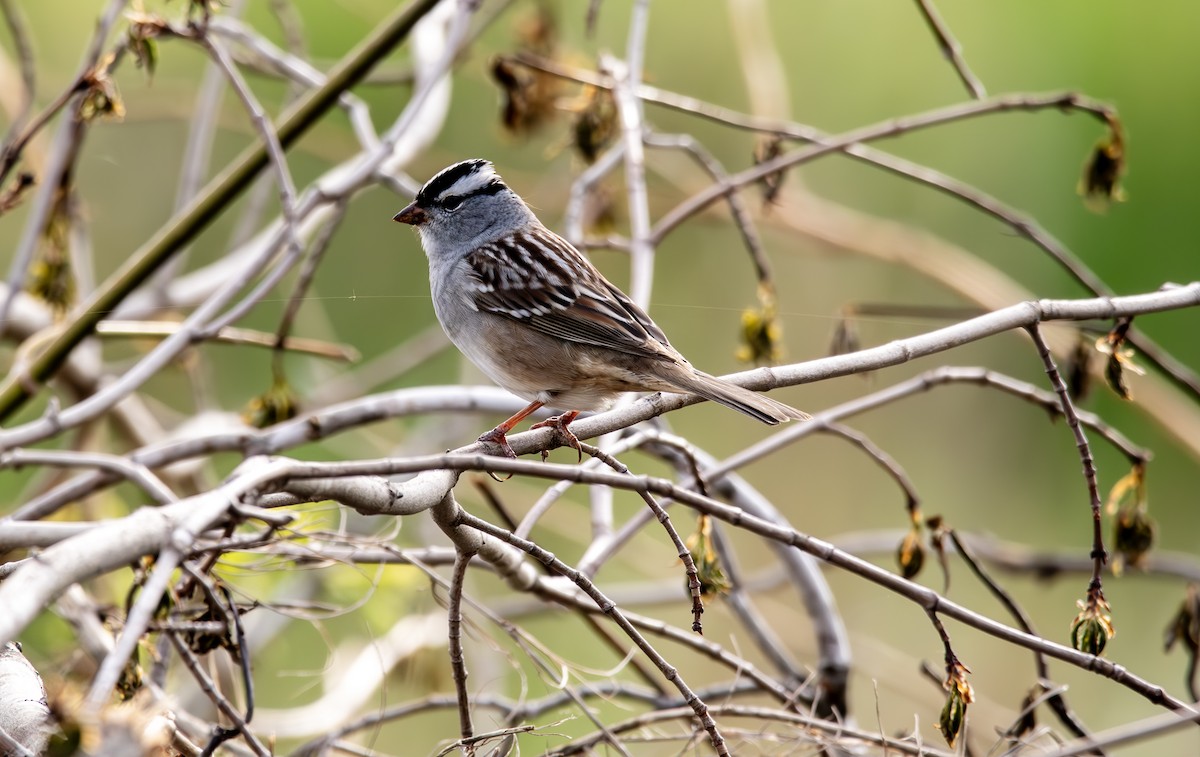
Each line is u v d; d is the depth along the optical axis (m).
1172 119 13.89
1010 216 9.84
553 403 8.12
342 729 7.55
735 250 14.40
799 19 14.87
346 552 7.28
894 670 11.83
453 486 5.75
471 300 8.16
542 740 10.06
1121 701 12.76
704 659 12.30
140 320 11.20
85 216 10.76
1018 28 14.40
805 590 9.14
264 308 13.71
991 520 14.32
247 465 5.23
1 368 11.77
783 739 7.17
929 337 6.84
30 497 11.19
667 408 6.95
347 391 12.21
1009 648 13.10
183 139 14.16
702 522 7.39
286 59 10.89
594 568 7.72
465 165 8.57
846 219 12.95
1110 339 7.28
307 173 15.14
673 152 14.85
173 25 8.73
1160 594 13.80
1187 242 13.80
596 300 7.88
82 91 8.35
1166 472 14.24
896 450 14.48
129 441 11.44
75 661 7.92
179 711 7.46
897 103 14.76
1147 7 13.91
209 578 6.24
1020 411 14.31
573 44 14.55
